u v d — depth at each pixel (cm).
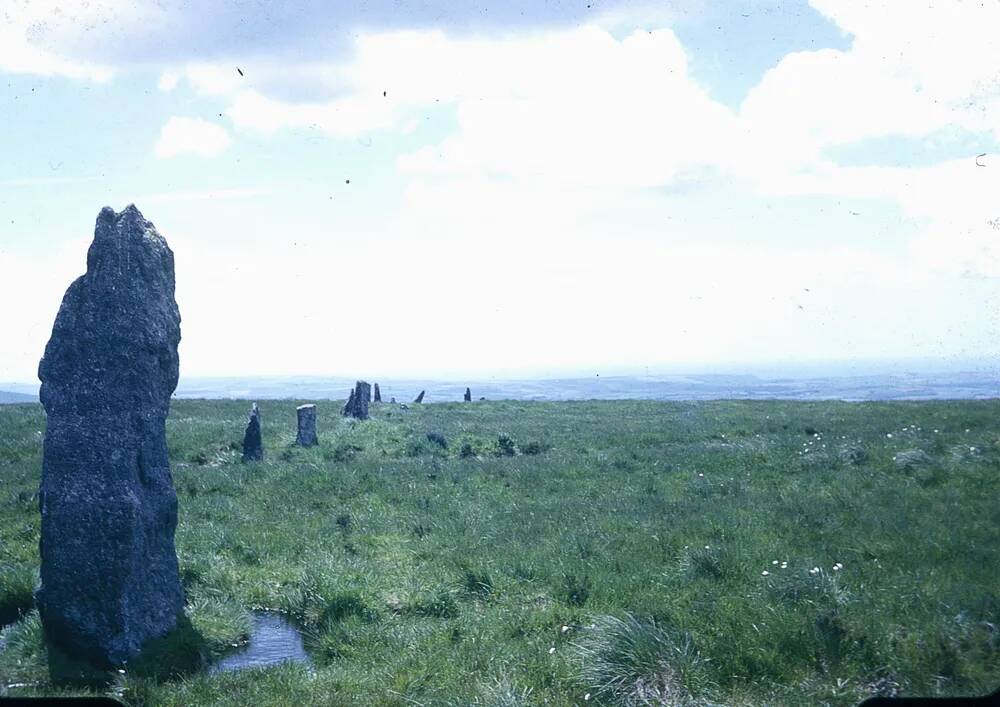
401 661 995
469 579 1327
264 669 1002
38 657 1034
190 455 2852
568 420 4712
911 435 2581
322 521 1856
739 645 923
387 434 3534
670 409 5447
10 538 1609
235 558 1547
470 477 2361
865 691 838
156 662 1041
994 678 852
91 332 1102
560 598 1220
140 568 1084
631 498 1983
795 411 4597
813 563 1214
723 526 1557
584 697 854
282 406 5106
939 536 1363
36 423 3381
